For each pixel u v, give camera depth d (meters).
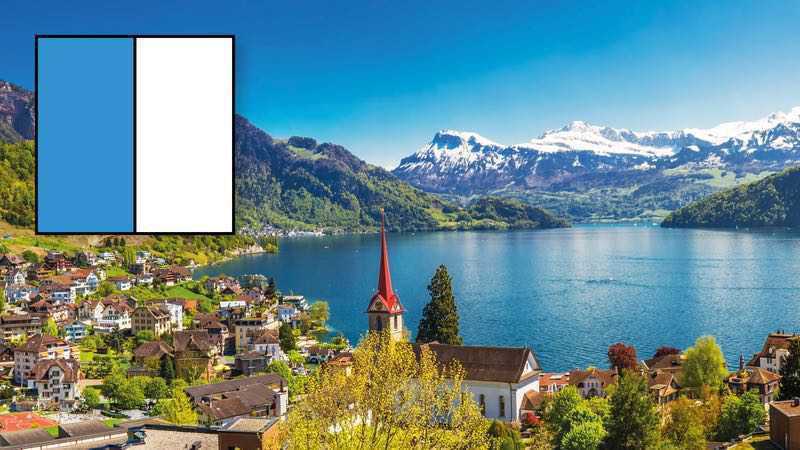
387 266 127.25
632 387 100.81
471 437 57.34
